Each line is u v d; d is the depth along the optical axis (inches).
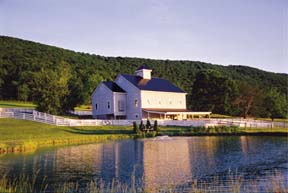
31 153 1403.8
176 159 1206.9
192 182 851.4
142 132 2192.4
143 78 3223.4
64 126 2229.3
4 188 732.7
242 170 988.6
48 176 949.8
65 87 2839.6
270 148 1465.3
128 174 965.8
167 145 1635.1
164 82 3353.8
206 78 3978.8
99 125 2393.0
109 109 3019.2
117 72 6127.0
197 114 3275.1
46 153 1402.6
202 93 3993.6
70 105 2957.7
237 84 4074.8
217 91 3956.7
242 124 2554.1
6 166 1104.2
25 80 4549.7
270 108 3789.4
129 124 2488.9
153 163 1133.7
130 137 2070.6
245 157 1226.6
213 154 1309.1
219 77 3961.6
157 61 7603.4
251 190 762.8
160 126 2519.7
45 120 2218.3
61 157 1290.6
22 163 1159.0
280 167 1027.3
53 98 2721.5
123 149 1509.6
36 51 6407.5
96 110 3127.5
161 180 879.1
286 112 3895.2
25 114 2241.6
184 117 3152.1
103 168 1061.1
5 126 2017.7
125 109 3068.4
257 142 1712.6
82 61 6363.2
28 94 4463.6
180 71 6830.7
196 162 1138.7
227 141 1777.8
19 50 6161.4
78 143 1781.5
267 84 6299.2
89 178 921.5
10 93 4783.5
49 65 5378.9
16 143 1534.2
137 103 3002.0
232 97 3998.5
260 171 971.3
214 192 752.3
